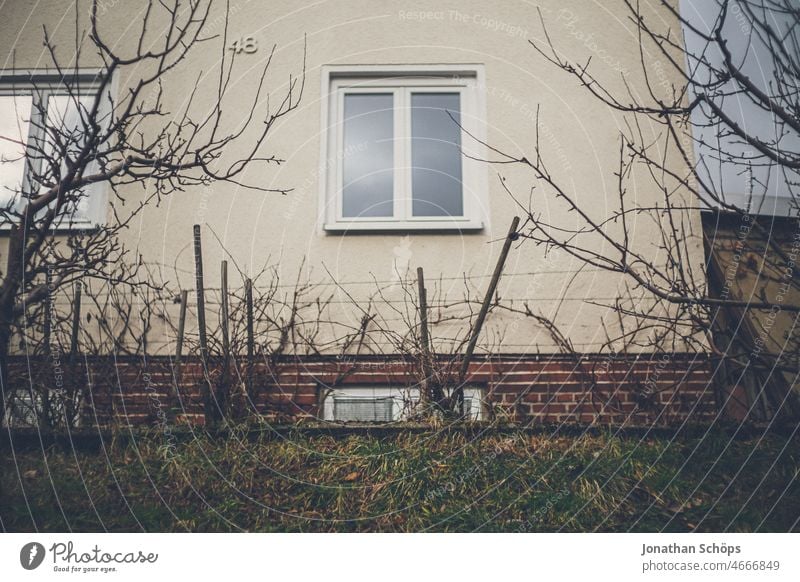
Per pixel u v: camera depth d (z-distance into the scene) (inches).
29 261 246.2
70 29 320.8
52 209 232.1
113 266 296.2
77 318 271.1
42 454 241.9
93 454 244.2
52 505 220.5
